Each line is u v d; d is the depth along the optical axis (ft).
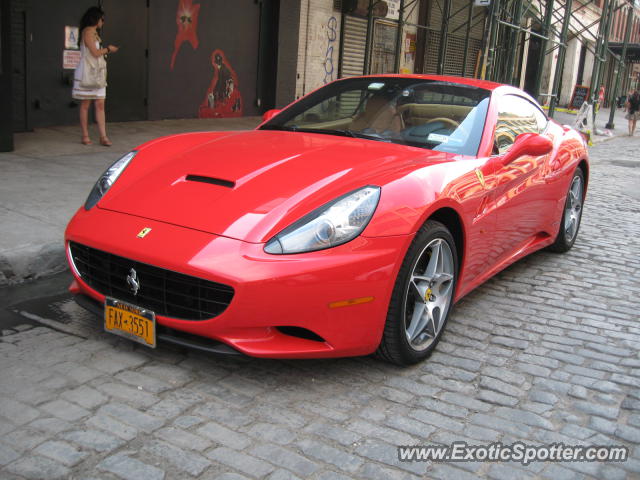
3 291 11.63
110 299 8.92
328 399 8.46
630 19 71.31
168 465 6.79
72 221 9.46
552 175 14.11
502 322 11.80
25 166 20.38
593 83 66.39
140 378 8.63
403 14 48.75
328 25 43.80
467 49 55.77
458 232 10.36
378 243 8.47
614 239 19.10
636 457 7.69
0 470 6.49
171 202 8.98
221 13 37.45
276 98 42.37
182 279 8.13
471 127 11.65
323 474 6.84
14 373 8.53
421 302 9.64
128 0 31.58
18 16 26.55
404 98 12.35
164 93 34.73
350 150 10.42
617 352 10.81
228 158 10.08
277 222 8.30
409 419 8.13
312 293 8.02
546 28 54.85
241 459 6.99
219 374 8.91
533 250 14.57
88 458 6.81
